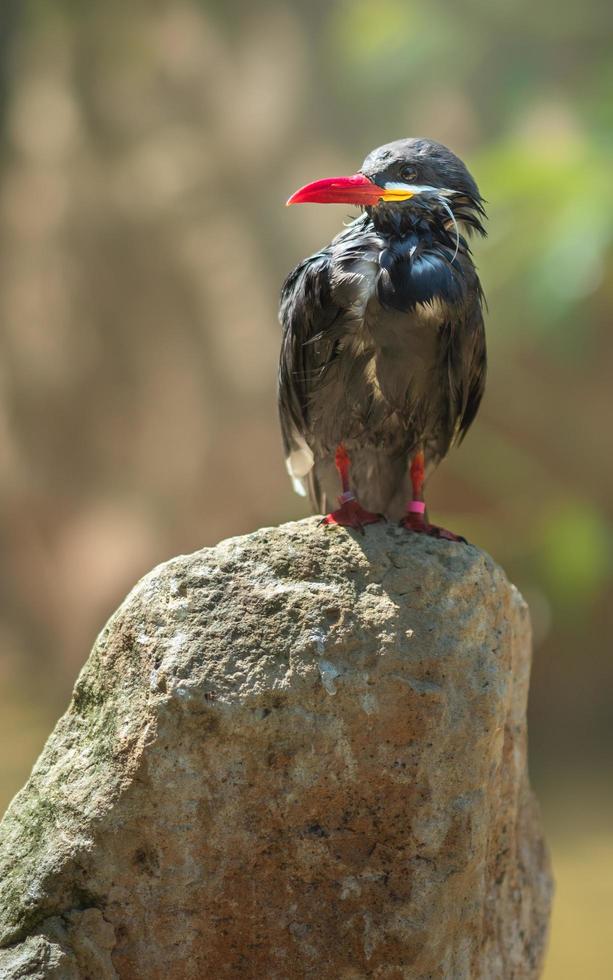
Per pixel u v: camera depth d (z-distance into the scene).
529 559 16.69
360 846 5.01
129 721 4.96
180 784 4.89
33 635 19.55
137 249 18.88
